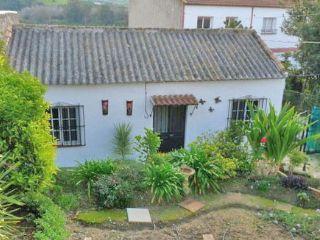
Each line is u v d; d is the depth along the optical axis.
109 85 10.98
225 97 12.09
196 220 6.26
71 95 10.83
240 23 23.45
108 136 11.51
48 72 10.66
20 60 10.84
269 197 7.25
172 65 11.80
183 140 12.60
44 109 5.71
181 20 23.41
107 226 5.91
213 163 7.57
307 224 6.18
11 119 5.01
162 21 25.55
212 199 7.04
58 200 6.34
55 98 10.73
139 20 28.72
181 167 7.29
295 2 18.30
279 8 25.48
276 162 8.11
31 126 5.04
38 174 5.14
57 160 11.33
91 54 11.62
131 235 5.67
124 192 6.54
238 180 7.82
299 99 16.59
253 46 13.36
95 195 6.70
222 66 12.16
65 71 10.83
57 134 11.19
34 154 5.07
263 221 6.29
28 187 5.16
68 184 7.16
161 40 12.80
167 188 6.79
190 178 7.29
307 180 7.98
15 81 5.49
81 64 11.16
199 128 12.27
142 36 12.79
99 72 10.98
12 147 5.05
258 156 8.08
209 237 5.72
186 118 12.09
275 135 7.80
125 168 7.48
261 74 12.09
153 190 6.84
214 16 24.00
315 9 15.90
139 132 11.74
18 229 4.91
